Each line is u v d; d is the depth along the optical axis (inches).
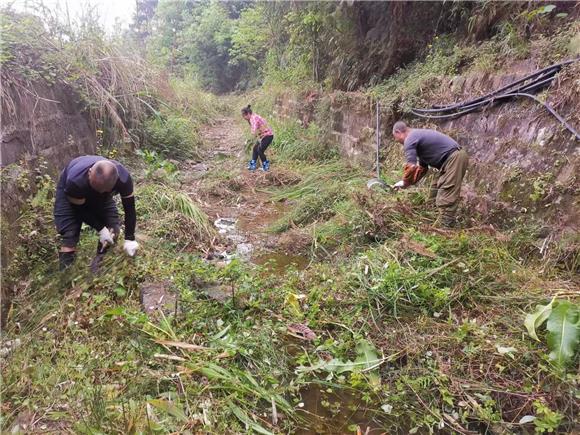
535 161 147.4
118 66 277.7
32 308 120.3
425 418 88.0
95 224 141.9
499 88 172.1
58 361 95.6
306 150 316.8
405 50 274.1
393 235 161.6
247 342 105.0
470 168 177.6
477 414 87.9
